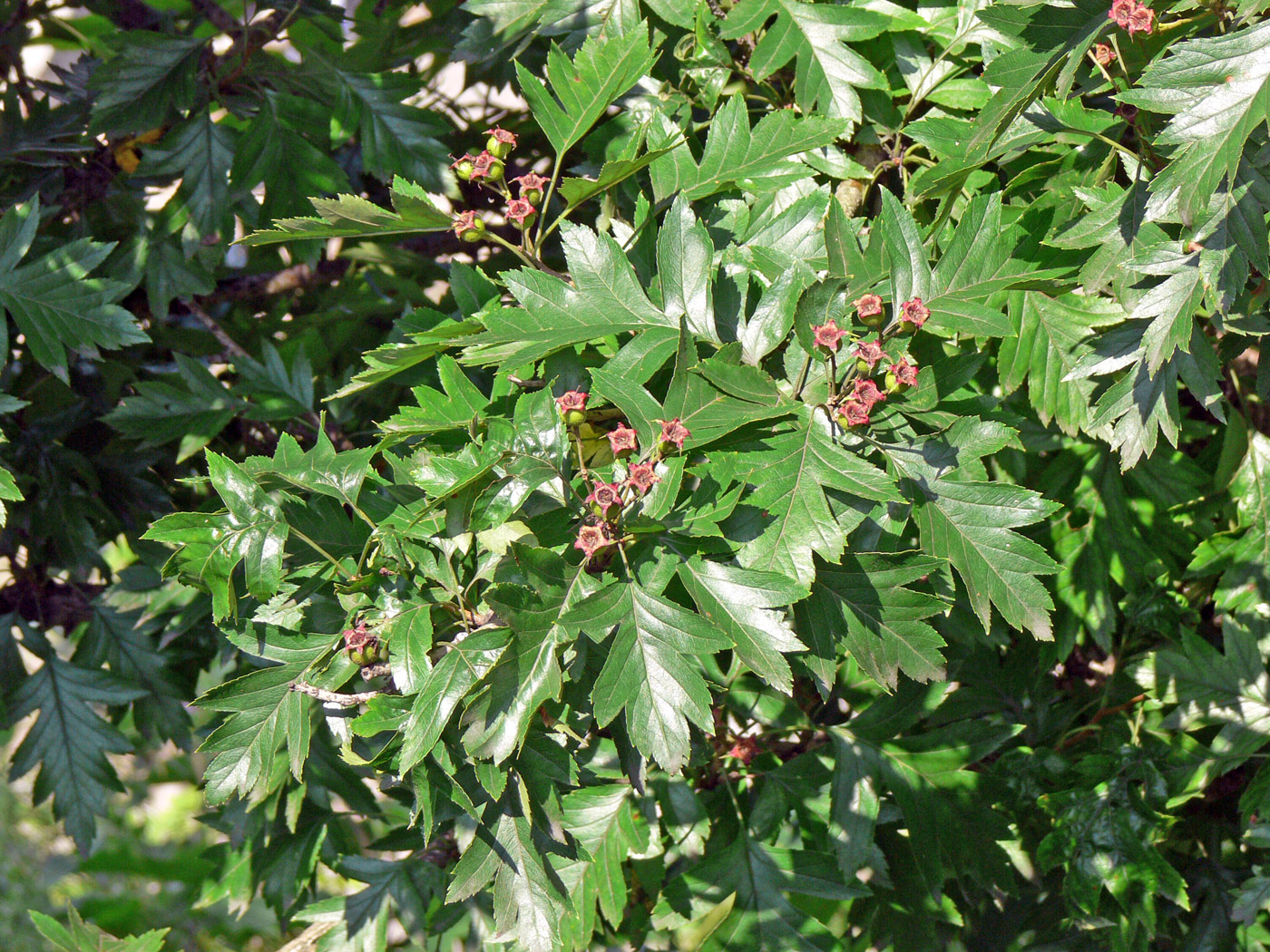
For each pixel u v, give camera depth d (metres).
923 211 0.81
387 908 0.94
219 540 0.67
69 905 0.85
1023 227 0.75
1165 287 0.66
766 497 0.65
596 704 0.62
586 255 0.71
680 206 0.70
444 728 0.64
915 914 0.89
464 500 0.64
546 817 0.66
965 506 0.68
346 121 0.93
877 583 0.67
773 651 0.63
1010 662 0.94
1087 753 0.92
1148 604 0.90
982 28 0.80
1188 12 0.70
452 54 0.87
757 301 0.74
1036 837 0.92
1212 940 0.89
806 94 0.80
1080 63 0.70
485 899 0.94
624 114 0.85
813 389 0.67
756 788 0.91
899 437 0.68
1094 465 0.91
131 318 0.87
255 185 0.93
